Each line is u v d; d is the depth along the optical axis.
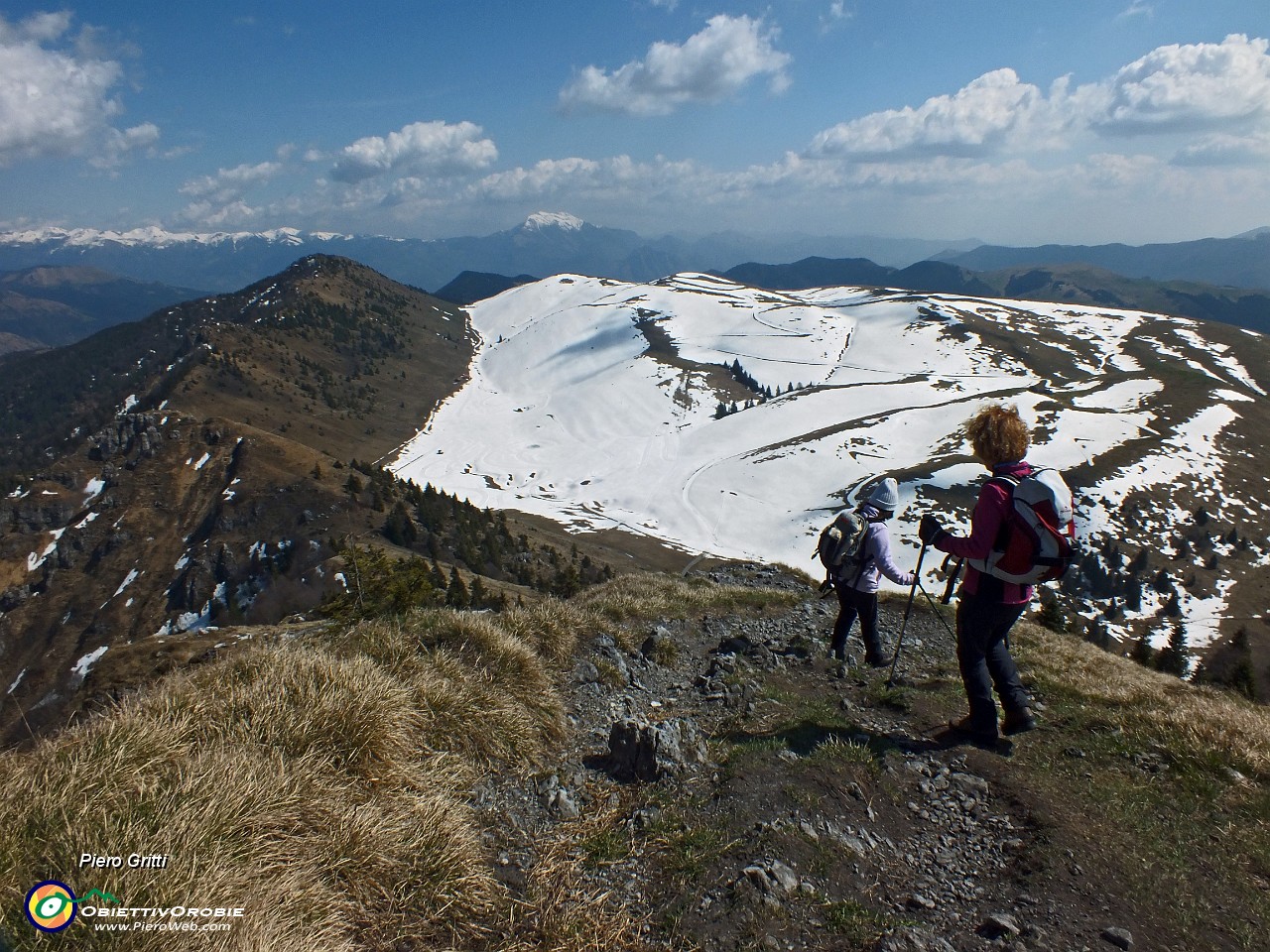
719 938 3.85
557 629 8.79
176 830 3.59
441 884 3.98
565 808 5.19
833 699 7.77
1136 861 4.71
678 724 6.23
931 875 4.62
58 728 5.05
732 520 154.62
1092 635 93.25
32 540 155.38
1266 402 194.00
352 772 4.68
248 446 168.00
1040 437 153.12
